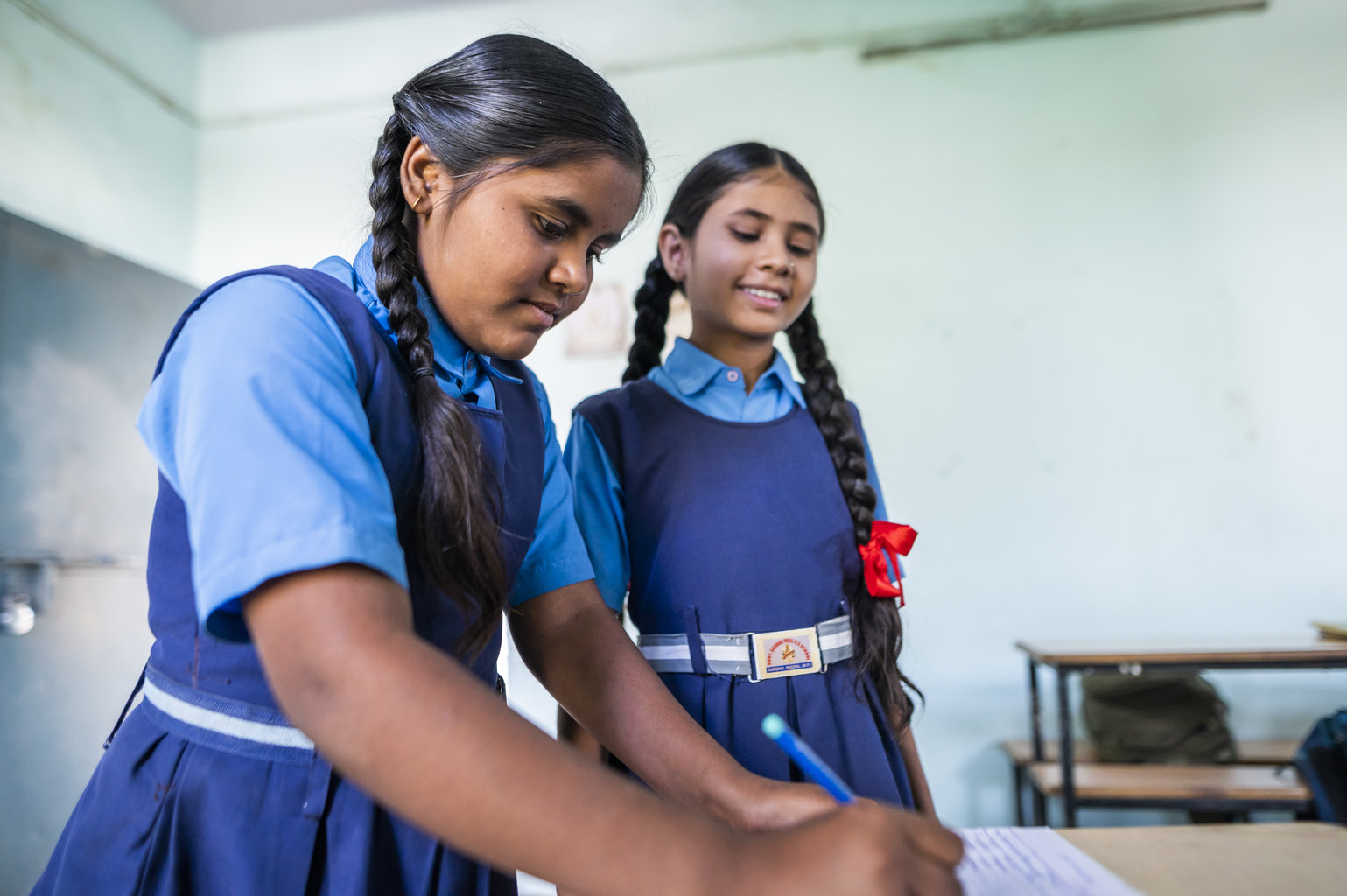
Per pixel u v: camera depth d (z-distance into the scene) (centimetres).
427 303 60
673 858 34
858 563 96
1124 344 270
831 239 285
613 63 304
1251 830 69
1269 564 257
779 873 33
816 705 87
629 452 96
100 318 229
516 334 59
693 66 300
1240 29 272
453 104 57
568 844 34
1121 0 278
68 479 218
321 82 329
